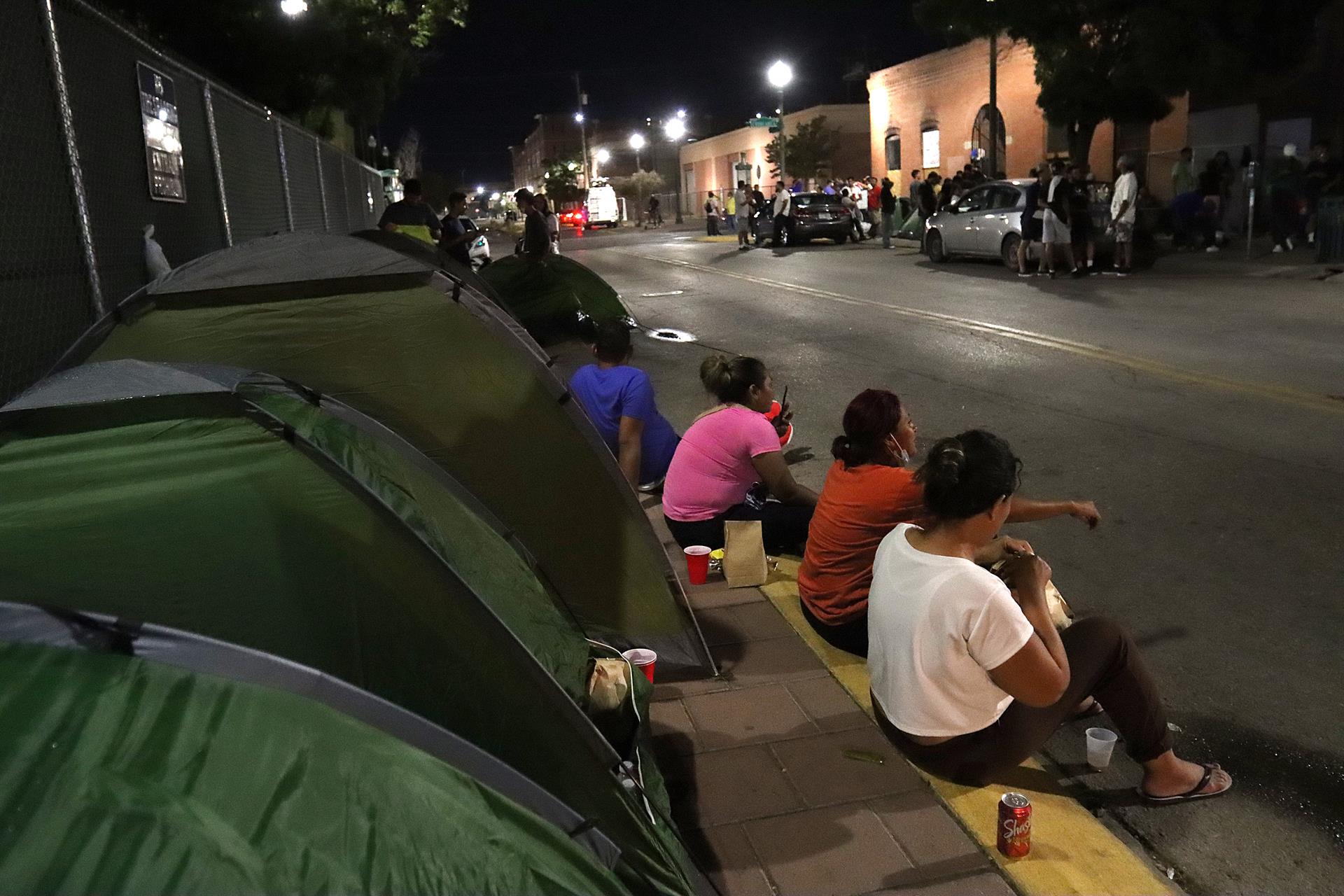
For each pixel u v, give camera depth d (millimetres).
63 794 1294
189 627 2062
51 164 4688
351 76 19156
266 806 1396
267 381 2738
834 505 3754
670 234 36344
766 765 3250
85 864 1225
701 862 2785
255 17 13703
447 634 2406
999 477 2764
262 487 2297
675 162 69562
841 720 3510
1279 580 4523
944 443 2855
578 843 1982
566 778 2451
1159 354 9031
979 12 18953
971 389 8273
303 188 13094
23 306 4285
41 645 1498
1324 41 18391
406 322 3896
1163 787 3049
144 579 2064
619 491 4031
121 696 1453
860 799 3059
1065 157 25750
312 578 2234
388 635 2297
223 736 1453
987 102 28797
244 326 3836
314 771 1479
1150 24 16688
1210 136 21172
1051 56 19016
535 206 11133
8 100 4297
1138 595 4480
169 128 6672
